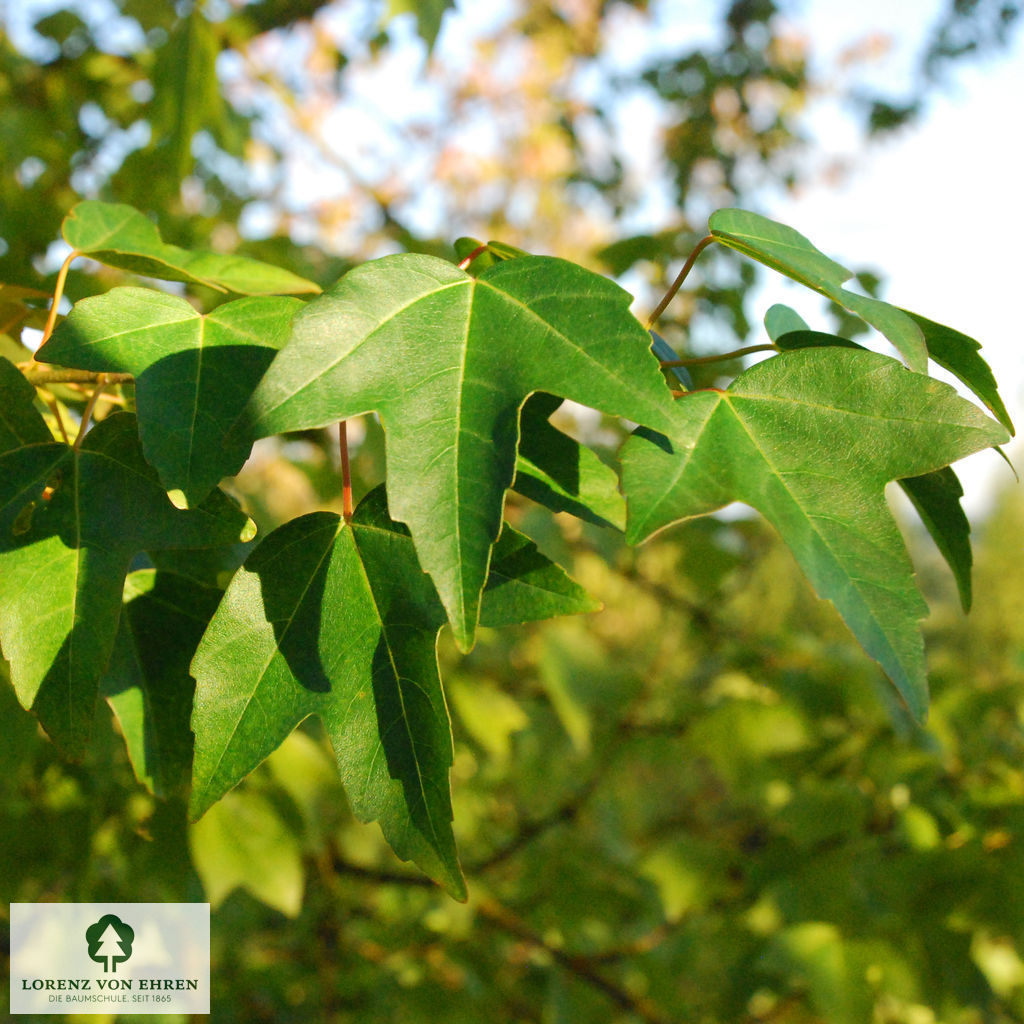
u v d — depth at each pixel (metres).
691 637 1.26
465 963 0.96
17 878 0.61
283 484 1.43
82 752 0.38
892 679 0.36
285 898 0.65
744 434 0.38
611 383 0.37
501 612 0.38
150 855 0.62
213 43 0.99
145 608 0.42
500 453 0.36
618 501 0.39
